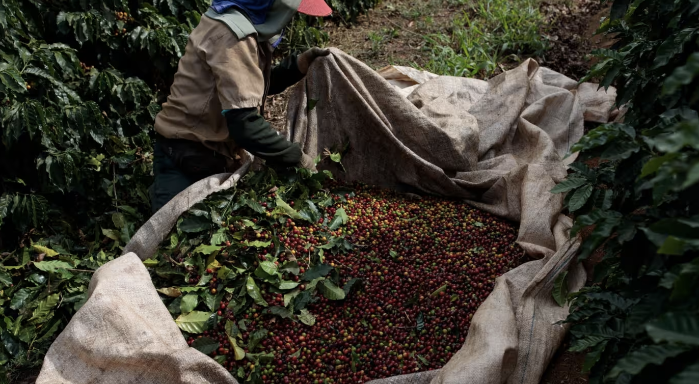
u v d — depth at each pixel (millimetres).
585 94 5113
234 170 4270
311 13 3924
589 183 2922
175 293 3461
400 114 4441
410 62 6273
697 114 2227
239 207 3908
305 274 3592
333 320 3486
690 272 1706
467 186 4383
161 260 3666
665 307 1979
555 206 3961
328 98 4469
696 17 2830
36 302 3791
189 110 3867
